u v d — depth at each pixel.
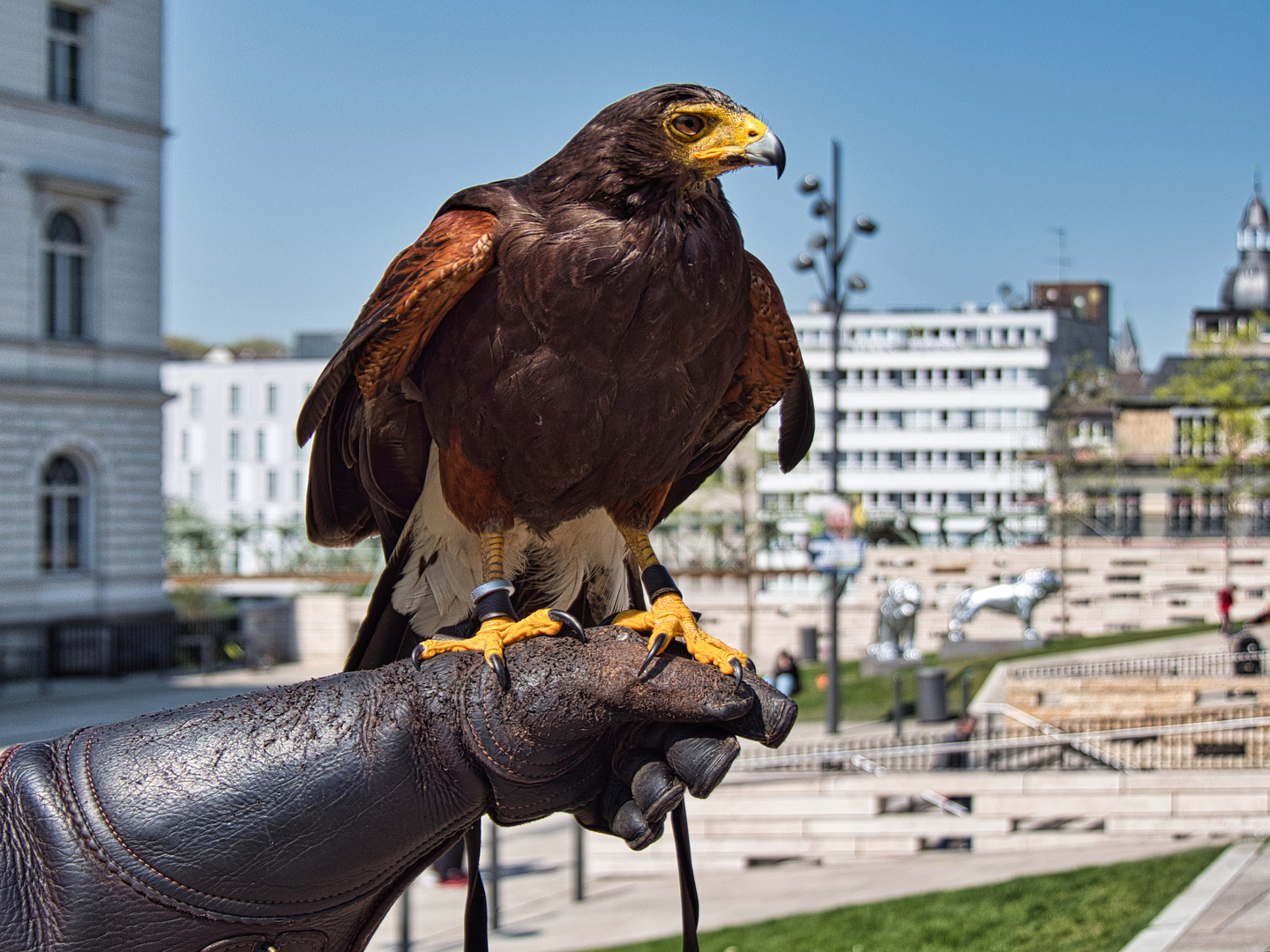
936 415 78.88
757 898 14.29
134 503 33.62
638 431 3.73
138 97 33.34
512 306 3.61
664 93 3.58
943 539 44.84
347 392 3.98
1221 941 10.54
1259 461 40.25
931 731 21.80
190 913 3.00
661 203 3.59
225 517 78.81
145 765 3.06
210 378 79.31
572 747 3.21
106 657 31.67
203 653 34.25
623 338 3.59
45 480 32.19
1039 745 16.89
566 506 3.89
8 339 30.75
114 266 33.00
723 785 16.34
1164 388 43.16
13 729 23.88
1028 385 78.00
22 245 31.05
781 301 4.05
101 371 32.88
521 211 3.67
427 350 3.79
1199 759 18.22
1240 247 94.06
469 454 3.77
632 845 3.24
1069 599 35.28
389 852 3.13
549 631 3.39
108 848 2.98
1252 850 13.70
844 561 22.19
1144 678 21.56
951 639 30.84
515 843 18.48
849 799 16.02
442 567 4.13
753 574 35.81
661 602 3.60
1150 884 12.58
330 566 56.19
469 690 3.22
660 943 12.67
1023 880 13.34
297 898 3.07
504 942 13.42
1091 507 49.41
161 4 33.81
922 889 13.59
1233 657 22.36
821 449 79.25
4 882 2.97
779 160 3.49
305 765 3.08
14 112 30.77
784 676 26.89
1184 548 35.72
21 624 30.78
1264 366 41.06
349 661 4.20
